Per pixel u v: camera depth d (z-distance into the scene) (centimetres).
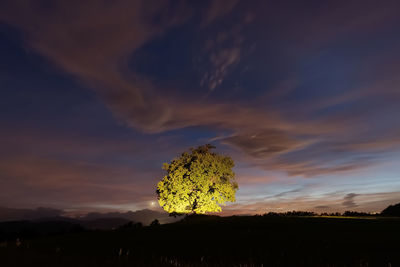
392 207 4909
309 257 1769
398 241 2223
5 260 874
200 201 5625
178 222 4406
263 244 2208
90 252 1788
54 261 871
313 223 3400
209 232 2992
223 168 5759
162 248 2098
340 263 1628
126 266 842
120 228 3881
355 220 3681
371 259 1717
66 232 3619
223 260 1680
